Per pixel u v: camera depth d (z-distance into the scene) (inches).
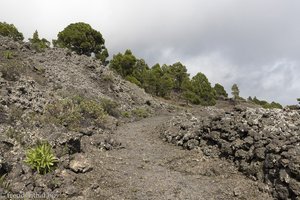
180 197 494.9
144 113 1434.5
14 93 872.3
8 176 476.1
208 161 668.7
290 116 671.8
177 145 810.8
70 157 563.2
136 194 491.5
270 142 573.3
